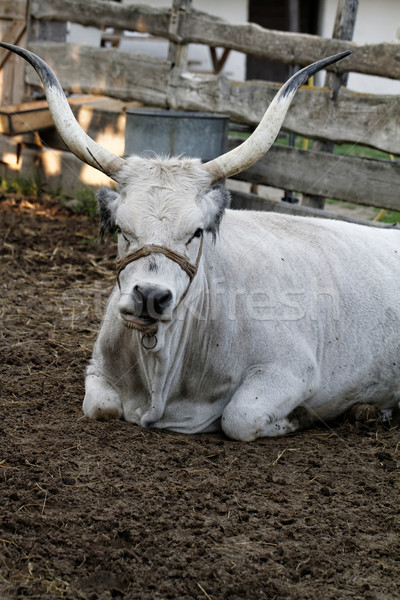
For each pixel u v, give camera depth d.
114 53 8.52
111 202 3.70
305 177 6.96
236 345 3.94
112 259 7.07
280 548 2.94
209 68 18.16
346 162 6.65
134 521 3.06
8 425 3.83
